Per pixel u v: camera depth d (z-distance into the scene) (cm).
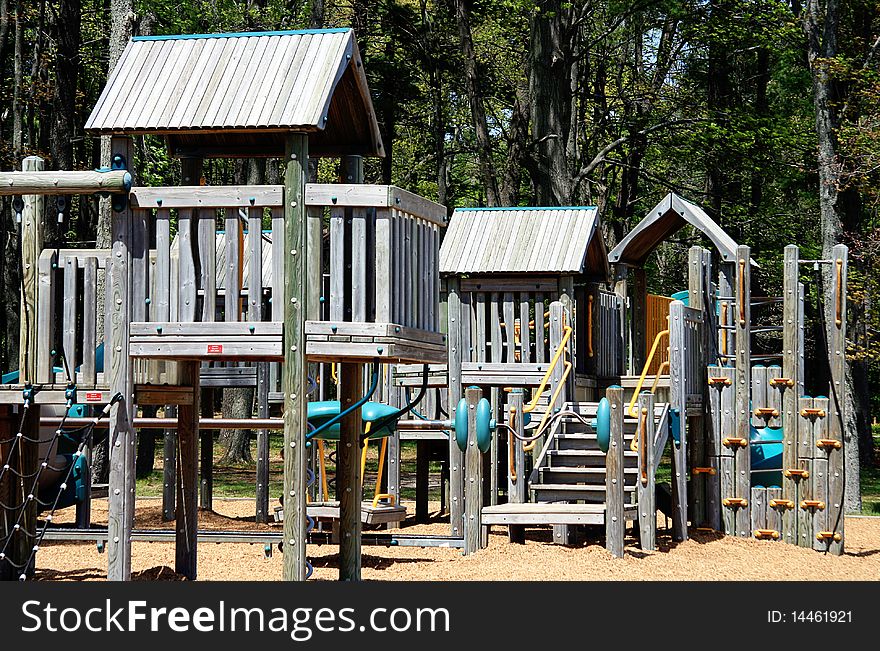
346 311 920
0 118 2408
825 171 1966
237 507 1859
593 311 1616
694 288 1584
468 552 1250
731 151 2870
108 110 912
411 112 3247
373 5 2864
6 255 2411
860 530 1670
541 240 1503
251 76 924
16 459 1009
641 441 1291
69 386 921
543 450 1330
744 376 1534
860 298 1998
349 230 928
